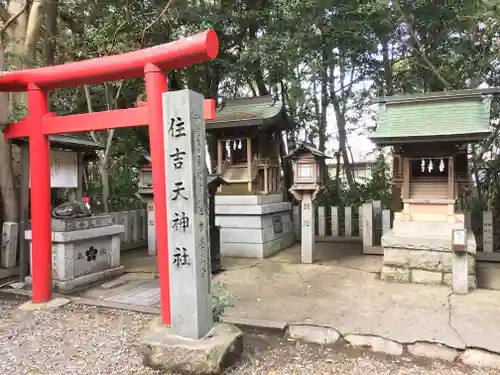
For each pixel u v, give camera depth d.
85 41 7.72
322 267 6.84
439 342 3.72
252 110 8.14
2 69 6.70
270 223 8.30
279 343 4.02
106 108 10.12
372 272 6.45
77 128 4.71
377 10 6.81
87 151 6.74
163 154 3.96
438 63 7.74
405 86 8.56
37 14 7.11
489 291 5.32
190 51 3.81
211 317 3.67
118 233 6.70
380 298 5.07
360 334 3.97
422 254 5.81
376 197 9.92
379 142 5.73
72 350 3.83
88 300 5.27
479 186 8.23
